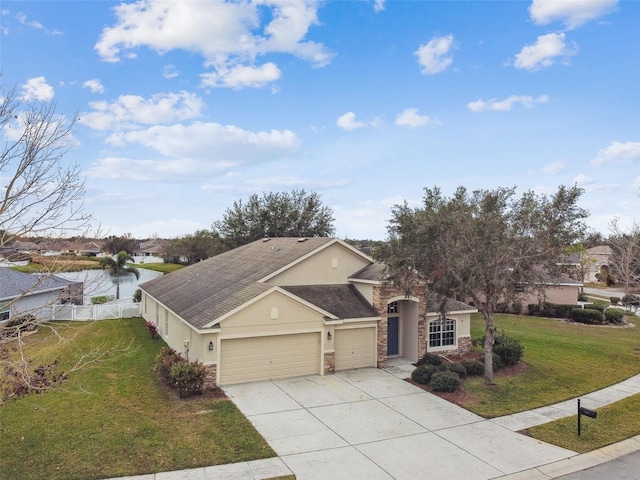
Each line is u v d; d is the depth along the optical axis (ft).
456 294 60.49
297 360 59.00
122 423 41.57
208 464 34.71
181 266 264.93
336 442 39.47
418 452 37.83
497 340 66.54
